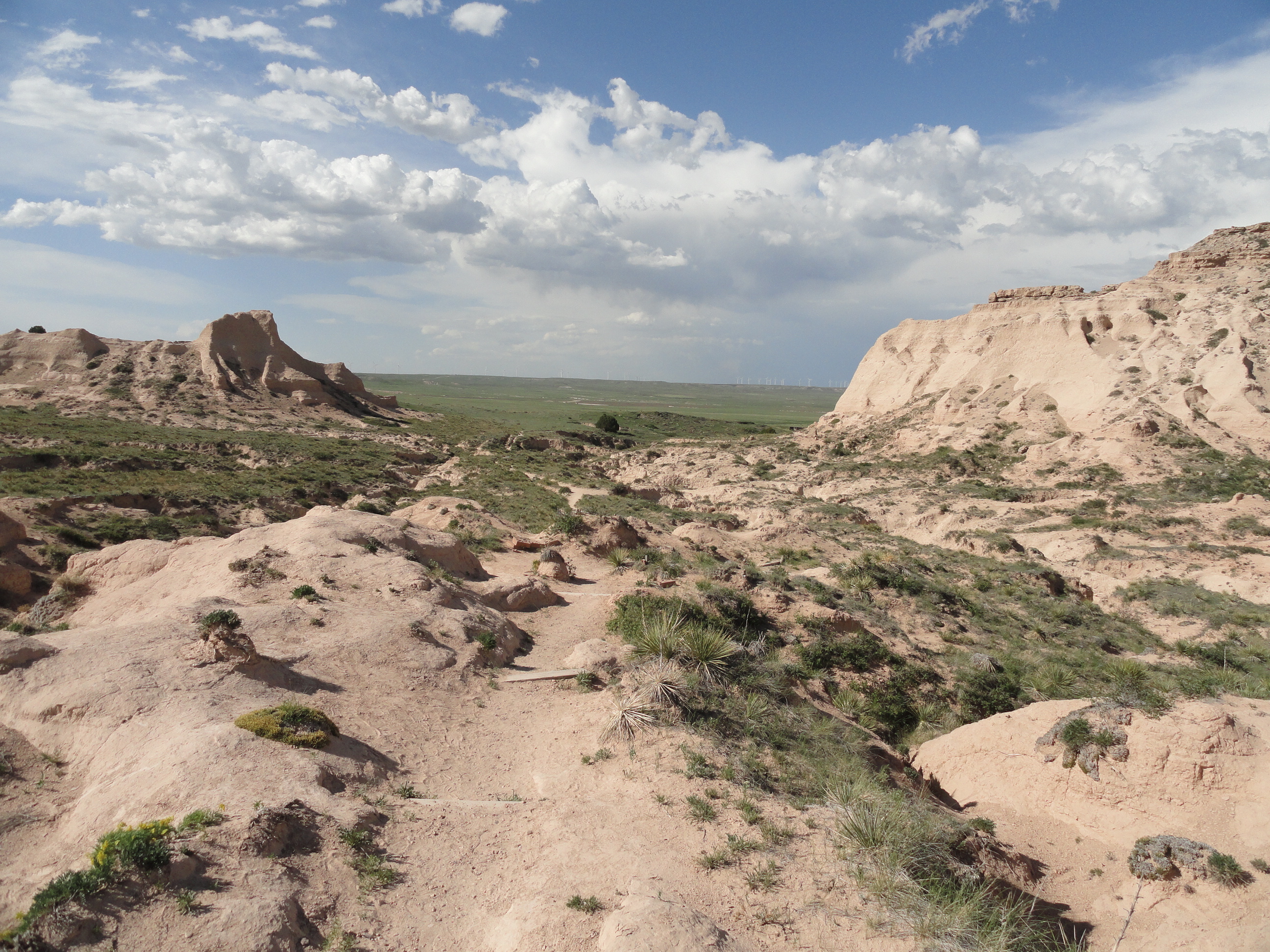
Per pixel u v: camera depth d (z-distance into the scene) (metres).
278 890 7.46
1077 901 11.68
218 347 106.56
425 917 7.90
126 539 32.03
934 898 8.75
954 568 36.94
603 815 10.13
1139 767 12.92
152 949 6.40
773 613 22.30
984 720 16.19
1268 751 12.48
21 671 11.37
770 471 85.25
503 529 34.16
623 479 86.44
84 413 84.44
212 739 9.79
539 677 15.45
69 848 8.06
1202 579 40.44
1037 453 70.56
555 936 7.48
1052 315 85.94
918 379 97.62
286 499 47.16
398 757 11.67
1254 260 84.19
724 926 7.89
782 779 12.09
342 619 16.31
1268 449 61.50
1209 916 10.62
